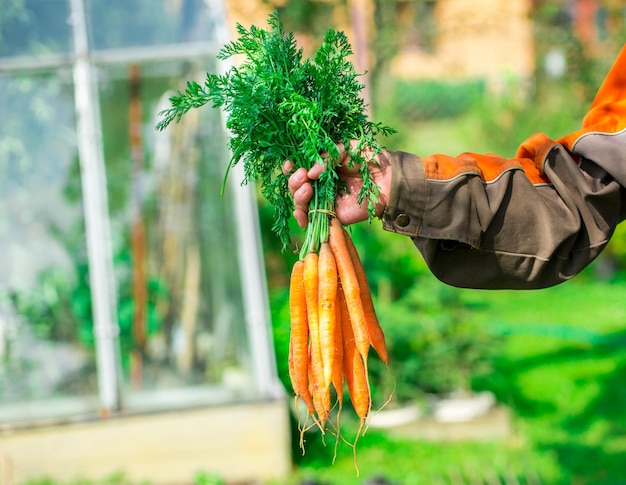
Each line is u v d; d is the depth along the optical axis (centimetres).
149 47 636
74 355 623
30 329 623
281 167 252
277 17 251
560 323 1105
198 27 639
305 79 245
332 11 987
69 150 634
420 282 775
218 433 606
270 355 635
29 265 628
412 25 1187
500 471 606
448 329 734
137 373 628
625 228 1384
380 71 1047
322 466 628
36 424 591
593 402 771
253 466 608
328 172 234
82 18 632
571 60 1245
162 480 601
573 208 229
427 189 226
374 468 618
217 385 634
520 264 231
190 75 640
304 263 251
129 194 641
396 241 804
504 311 1198
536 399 799
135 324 634
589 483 583
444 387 730
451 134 1411
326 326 244
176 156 644
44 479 589
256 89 240
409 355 732
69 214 632
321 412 249
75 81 632
